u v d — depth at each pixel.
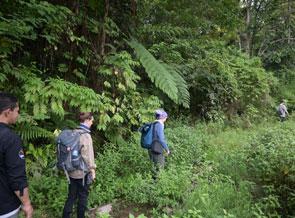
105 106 7.81
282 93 20.58
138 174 6.34
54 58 7.89
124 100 8.73
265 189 5.89
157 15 13.83
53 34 7.23
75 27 8.16
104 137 8.49
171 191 5.96
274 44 24.33
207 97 13.24
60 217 5.26
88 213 5.48
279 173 5.75
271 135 8.62
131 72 8.53
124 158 7.47
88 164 4.71
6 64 6.46
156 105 9.49
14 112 3.16
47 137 6.93
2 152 2.96
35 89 6.56
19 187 2.98
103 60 8.48
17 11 6.80
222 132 11.91
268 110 16.94
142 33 11.71
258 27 22.48
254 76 15.70
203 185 6.27
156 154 6.66
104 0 8.80
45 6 6.84
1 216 3.00
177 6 14.30
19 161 2.99
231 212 5.31
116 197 6.05
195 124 12.39
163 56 11.95
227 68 14.08
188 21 14.31
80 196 4.84
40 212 5.25
